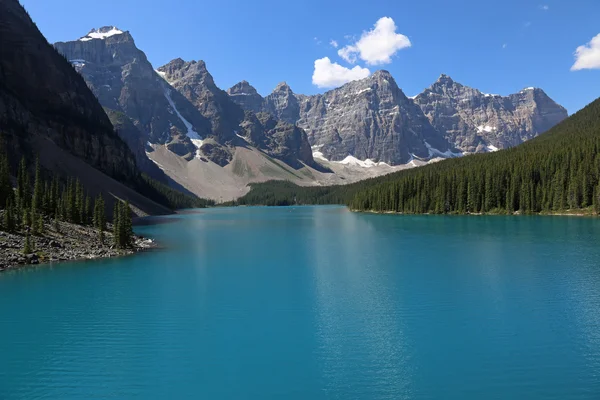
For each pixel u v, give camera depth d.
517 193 170.25
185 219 187.75
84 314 41.62
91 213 111.38
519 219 145.62
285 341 35.12
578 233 101.19
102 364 30.88
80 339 35.38
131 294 49.22
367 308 43.75
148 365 30.72
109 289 51.44
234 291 50.75
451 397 26.23
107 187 181.25
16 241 68.12
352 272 61.38
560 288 50.00
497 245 84.50
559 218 146.00
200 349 33.47
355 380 28.48
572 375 28.80
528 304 44.19
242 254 79.25
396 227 130.62
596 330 36.75
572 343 34.06
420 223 143.88
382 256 74.94
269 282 55.50
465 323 38.84
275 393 26.94
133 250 81.38
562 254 72.12
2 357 31.98
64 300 46.44
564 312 41.53
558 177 161.38
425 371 29.66
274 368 30.27
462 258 70.56
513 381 28.08
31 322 39.34
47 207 91.81
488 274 57.94
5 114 164.75
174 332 37.09
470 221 144.88
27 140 164.62
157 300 46.78
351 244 92.75
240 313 42.34
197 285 53.72
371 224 147.00
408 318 40.56
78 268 63.28
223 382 28.33
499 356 31.84
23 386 27.80
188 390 27.33
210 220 183.50
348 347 33.84
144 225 151.50
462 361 31.09
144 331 37.31
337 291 50.62
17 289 50.97
